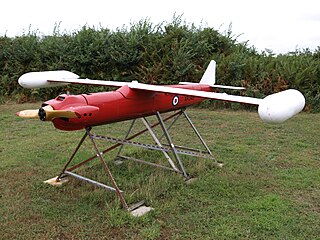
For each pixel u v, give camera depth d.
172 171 5.30
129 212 4.00
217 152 6.56
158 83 12.55
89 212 4.05
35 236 3.54
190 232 3.63
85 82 5.35
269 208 4.18
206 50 12.88
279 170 5.55
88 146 6.93
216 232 3.60
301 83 11.51
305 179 5.12
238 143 7.28
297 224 3.81
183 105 5.58
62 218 3.90
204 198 4.45
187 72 12.34
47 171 5.39
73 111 3.84
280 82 11.61
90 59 12.89
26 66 13.65
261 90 11.88
